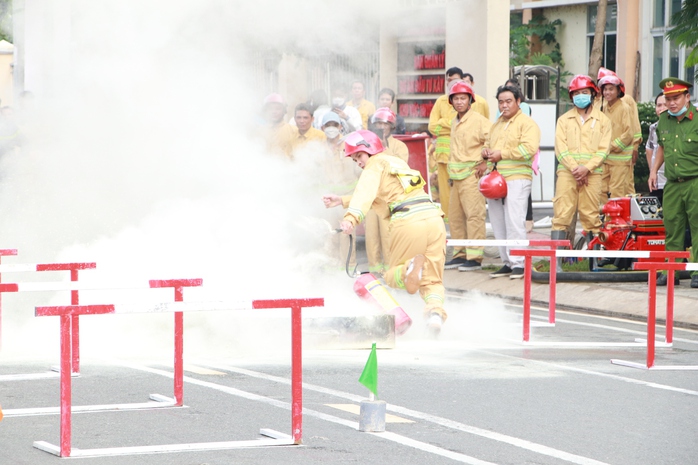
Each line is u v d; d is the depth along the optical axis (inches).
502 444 663.8
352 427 701.9
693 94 2351.1
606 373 907.4
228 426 702.5
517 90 1430.9
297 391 658.8
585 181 1450.5
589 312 1301.7
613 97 1585.9
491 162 1446.9
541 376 887.7
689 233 1460.4
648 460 633.6
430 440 670.5
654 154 1637.6
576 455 641.0
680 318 1209.4
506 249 1460.4
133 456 627.8
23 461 617.3
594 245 1473.9
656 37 2443.4
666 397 812.0
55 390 810.2
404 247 1074.7
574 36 2669.8
